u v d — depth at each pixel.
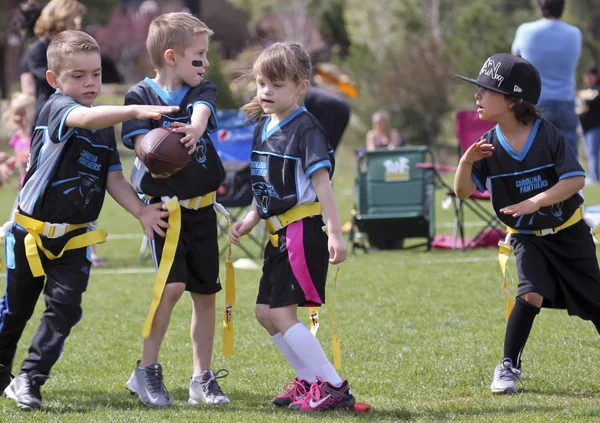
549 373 11.16
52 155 9.70
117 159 10.23
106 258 23.39
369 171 22.62
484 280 17.91
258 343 13.38
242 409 9.79
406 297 16.47
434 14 76.00
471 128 22.59
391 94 58.31
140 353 13.04
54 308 9.77
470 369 11.45
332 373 9.74
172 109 9.12
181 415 9.39
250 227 10.27
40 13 18.75
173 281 9.90
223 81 59.91
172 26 9.96
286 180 9.70
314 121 9.80
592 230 10.91
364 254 22.59
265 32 93.12
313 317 10.31
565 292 10.30
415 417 9.28
